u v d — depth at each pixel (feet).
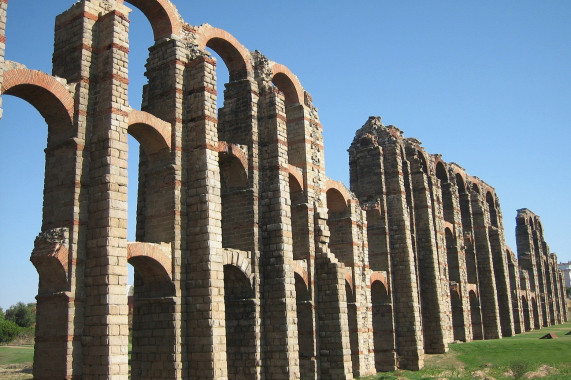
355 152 232.94
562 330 348.59
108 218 111.14
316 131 189.06
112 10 122.11
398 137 249.14
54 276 111.24
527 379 178.70
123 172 116.26
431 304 230.89
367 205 219.61
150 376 126.21
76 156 114.62
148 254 122.31
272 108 162.61
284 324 146.61
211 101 138.41
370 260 217.77
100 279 109.19
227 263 142.72
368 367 188.85
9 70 106.52
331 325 164.86
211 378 122.31
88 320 108.88
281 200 154.71
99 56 121.70
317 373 162.40
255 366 143.02
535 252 424.87
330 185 189.37
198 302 127.44
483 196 338.75
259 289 150.41
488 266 297.74
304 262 167.43
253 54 172.04
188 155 136.67
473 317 287.69
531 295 390.42
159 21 143.74
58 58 124.36
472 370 196.34
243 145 157.79
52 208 115.75
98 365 105.60
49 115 117.91
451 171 293.43
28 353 265.95
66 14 125.18
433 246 236.84
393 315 209.87
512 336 304.91
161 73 141.18
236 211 156.56
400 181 224.53
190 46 144.05
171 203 131.64
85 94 118.83
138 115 127.24
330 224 196.85
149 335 128.36
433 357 219.61
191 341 126.52
